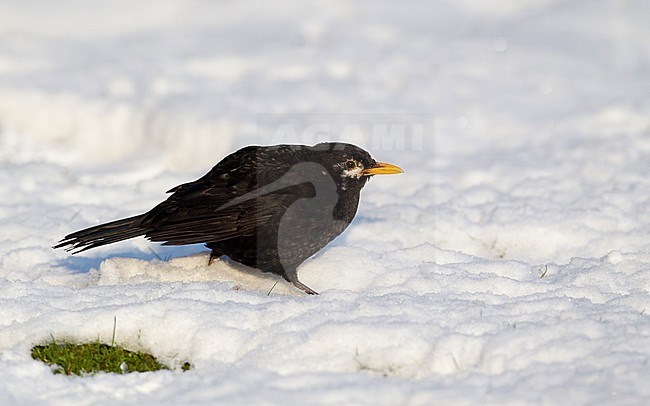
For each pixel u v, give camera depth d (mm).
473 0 23125
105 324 8812
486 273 10289
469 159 15391
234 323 8781
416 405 7453
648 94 17891
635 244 11883
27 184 14242
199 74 18906
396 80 18734
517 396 7398
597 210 12727
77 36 21031
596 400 7266
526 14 22188
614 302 9430
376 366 8086
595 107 17297
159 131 16562
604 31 20906
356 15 22266
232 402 7492
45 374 8219
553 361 7871
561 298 9195
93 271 11000
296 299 9195
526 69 19266
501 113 17219
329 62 19516
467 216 12898
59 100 17250
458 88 18328
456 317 8719
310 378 7902
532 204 13188
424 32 21375
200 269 10727
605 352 7914
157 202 13812
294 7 22719
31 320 8922
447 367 7984
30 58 19359
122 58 19656
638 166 14492
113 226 10242
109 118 16891
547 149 15578
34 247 11805
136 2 22781
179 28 21734
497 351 8008
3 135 16828
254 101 17422
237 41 20828
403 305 8938
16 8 22031
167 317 8805
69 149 16547
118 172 15375
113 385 8047
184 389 7875
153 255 11789
